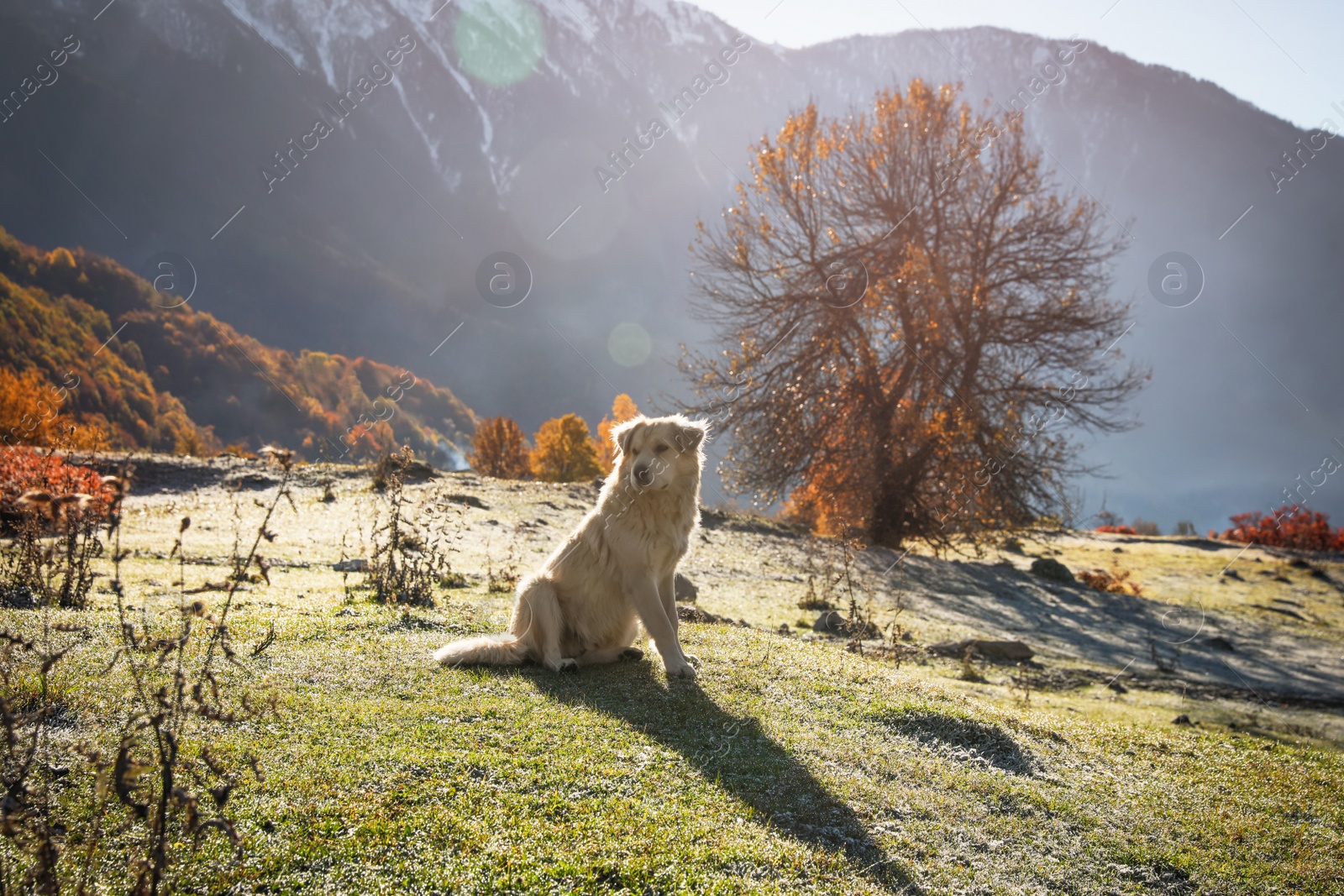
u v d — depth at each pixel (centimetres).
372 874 294
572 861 315
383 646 598
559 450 4484
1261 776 580
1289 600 2256
